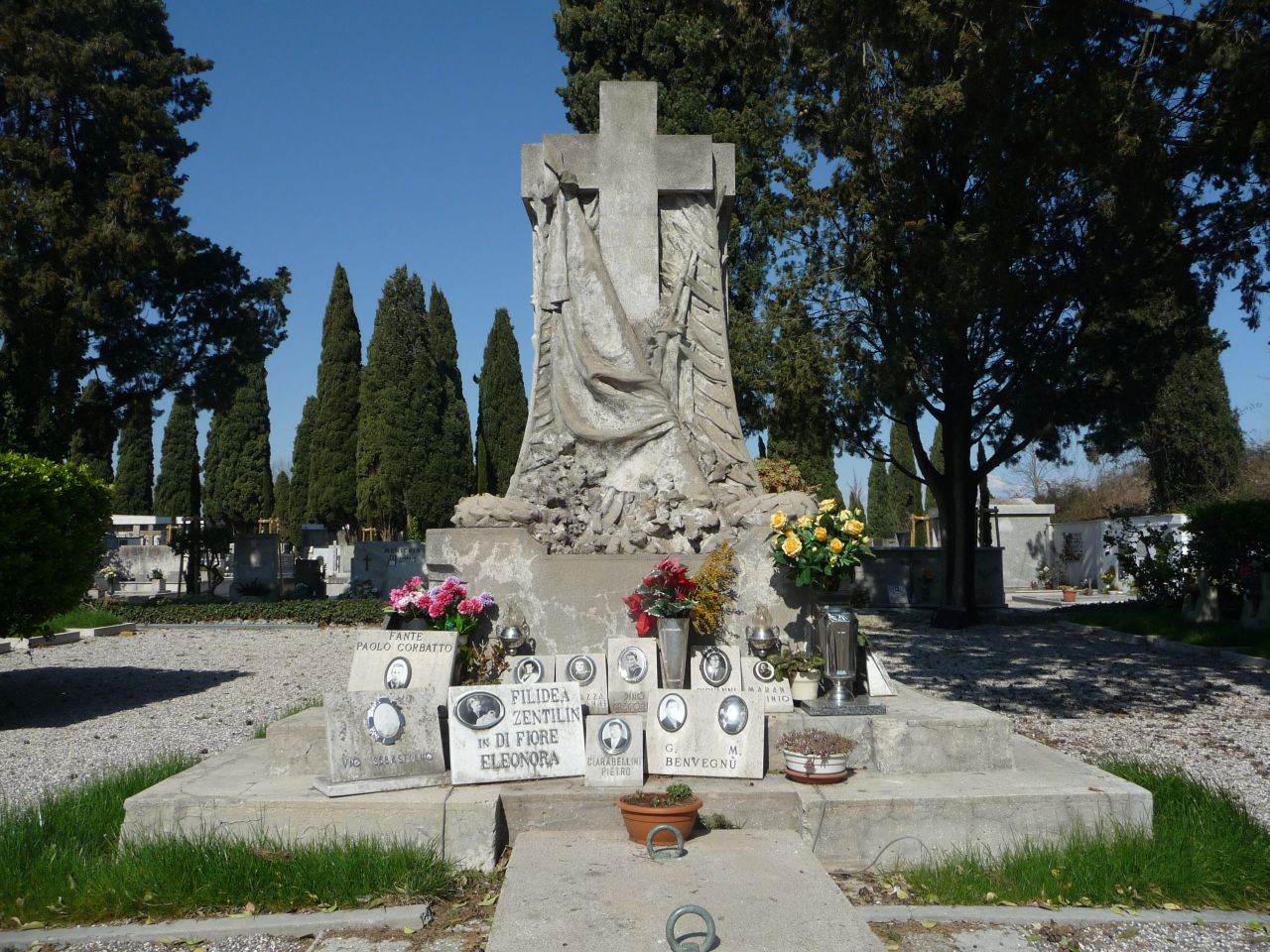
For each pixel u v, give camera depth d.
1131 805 5.12
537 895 4.23
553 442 7.55
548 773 5.38
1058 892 4.54
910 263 17.30
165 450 43.16
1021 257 16.33
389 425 36.47
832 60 13.62
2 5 20.19
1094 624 17.67
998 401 19.41
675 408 7.54
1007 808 5.06
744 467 7.59
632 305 7.70
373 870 4.51
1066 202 17.05
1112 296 17.36
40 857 4.80
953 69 14.29
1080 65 10.97
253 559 23.22
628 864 4.59
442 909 4.42
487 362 38.78
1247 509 15.46
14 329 19.69
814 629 6.50
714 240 7.85
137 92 21.05
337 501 38.41
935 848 5.00
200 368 23.98
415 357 37.22
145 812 4.91
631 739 5.30
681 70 22.70
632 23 22.86
